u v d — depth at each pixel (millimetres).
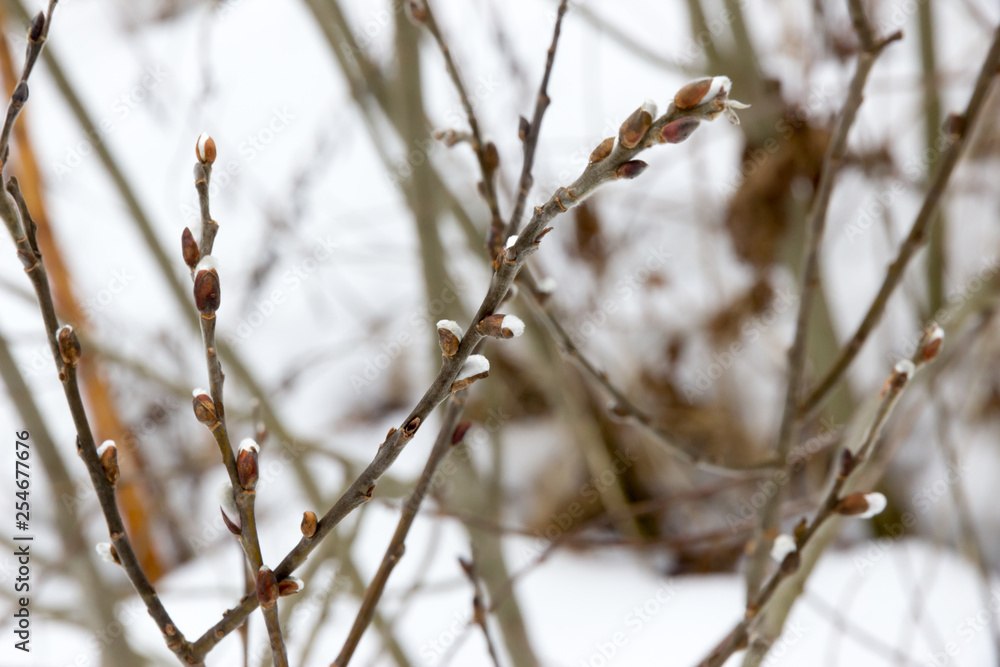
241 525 966
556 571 3039
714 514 3039
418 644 2428
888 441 1512
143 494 2916
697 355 3326
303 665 1379
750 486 2988
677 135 921
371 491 959
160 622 978
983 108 1098
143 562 2922
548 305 1084
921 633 2385
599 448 2674
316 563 1453
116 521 977
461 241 2473
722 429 3176
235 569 2816
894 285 1118
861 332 1123
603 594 2898
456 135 1044
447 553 2867
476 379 953
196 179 952
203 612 2537
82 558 1547
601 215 2949
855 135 2715
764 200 2465
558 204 933
